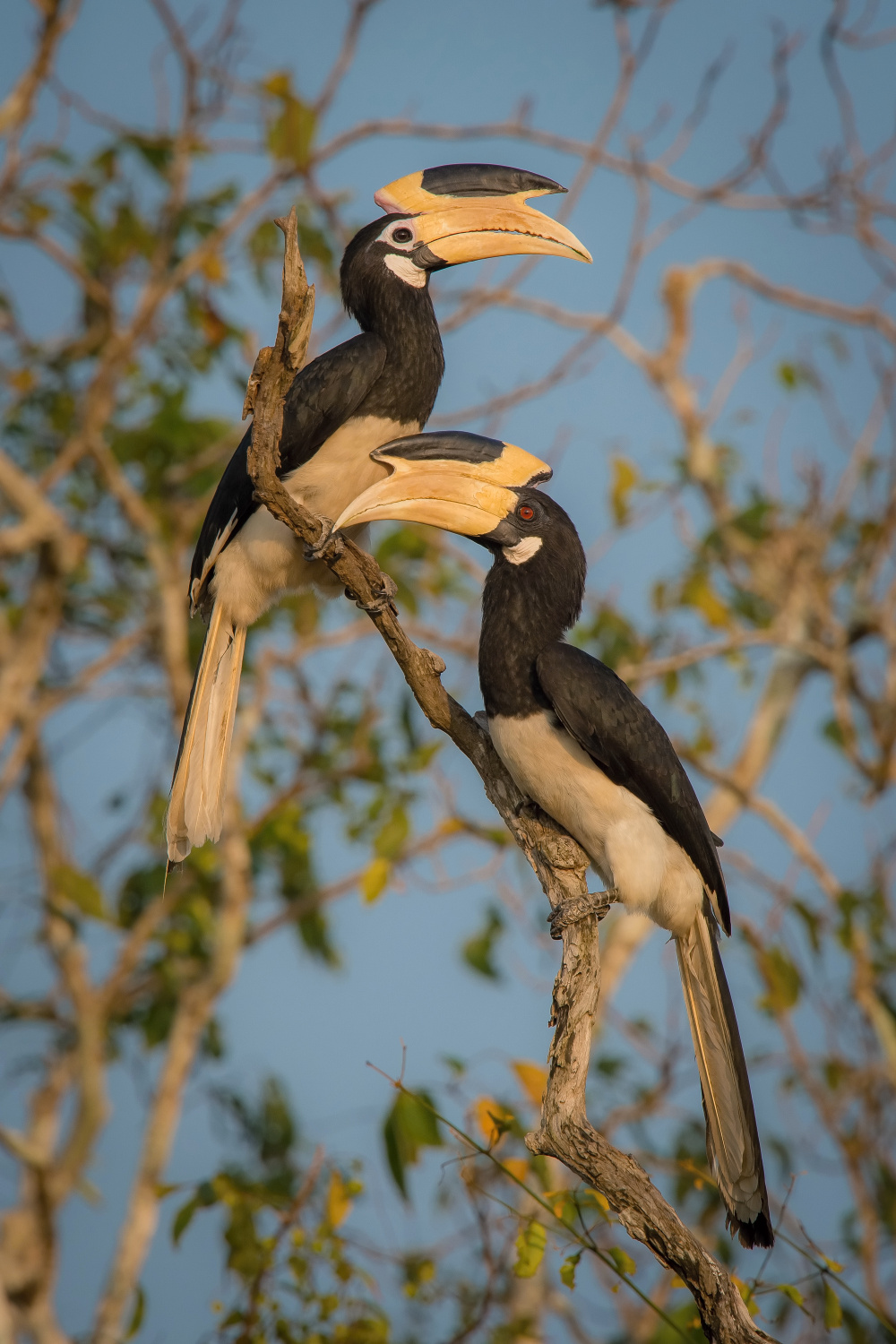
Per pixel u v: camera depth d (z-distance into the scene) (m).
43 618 12.30
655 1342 8.11
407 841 11.93
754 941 11.57
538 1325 9.45
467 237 7.79
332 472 7.54
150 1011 12.48
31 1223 11.10
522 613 6.66
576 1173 5.04
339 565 6.44
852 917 11.84
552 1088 5.31
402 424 7.66
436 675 6.77
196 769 7.79
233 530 7.81
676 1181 11.09
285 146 10.91
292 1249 6.55
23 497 12.05
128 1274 10.91
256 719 12.30
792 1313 6.97
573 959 5.84
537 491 6.79
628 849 6.50
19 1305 10.98
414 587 12.62
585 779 6.55
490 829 11.77
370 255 7.76
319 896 12.41
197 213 12.49
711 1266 4.77
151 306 12.15
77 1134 11.30
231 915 11.82
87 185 12.16
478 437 6.89
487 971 11.62
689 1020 6.78
